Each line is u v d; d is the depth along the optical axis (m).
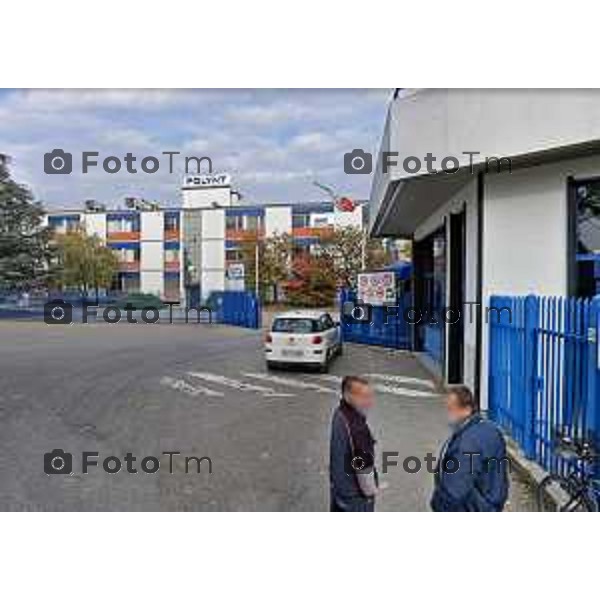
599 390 5.70
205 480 6.77
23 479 6.80
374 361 16.56
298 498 6.20
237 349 19.95
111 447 8.16
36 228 42.50
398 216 15.29
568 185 8.44
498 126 8.49
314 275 41.88
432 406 10.72
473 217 9.95
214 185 53.66
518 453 7.42
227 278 49.97
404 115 9.86
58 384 13.05
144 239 55.09
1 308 42.28
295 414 10.16
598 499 5.43
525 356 7.42
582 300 6.13
